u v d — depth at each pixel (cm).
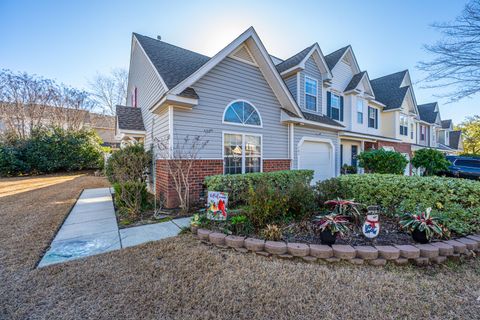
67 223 501
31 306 226
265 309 220
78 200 757
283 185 663
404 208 441
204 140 682
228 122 738
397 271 291
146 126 941
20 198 787
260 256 330
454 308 223
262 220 411
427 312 217
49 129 1778
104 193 900
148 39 980
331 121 1154
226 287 254
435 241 345
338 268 296
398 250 308
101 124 2900
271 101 863
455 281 270
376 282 264
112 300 234
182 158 637
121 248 363
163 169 662
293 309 220
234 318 209
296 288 252
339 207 420
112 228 465
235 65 758
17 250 354
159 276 277
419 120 1981
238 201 590
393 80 1827
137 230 451
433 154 1053
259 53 774
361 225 407
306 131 1001
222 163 718
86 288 255
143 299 234
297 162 953
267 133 851
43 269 296
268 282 263
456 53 852
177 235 420
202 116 680
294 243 339
